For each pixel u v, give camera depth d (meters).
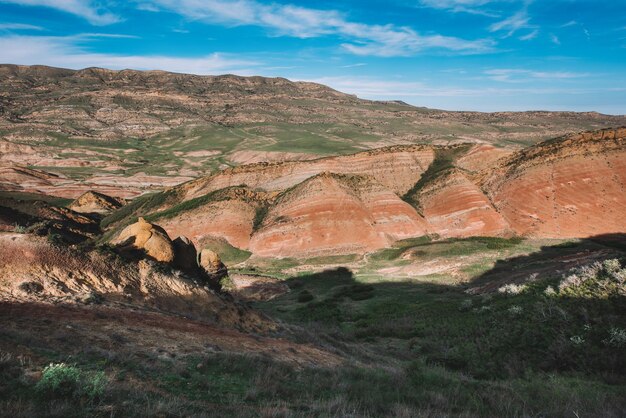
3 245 14.34
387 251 61.91
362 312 34.56
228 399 8.45
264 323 20.80
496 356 16.55
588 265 21.53
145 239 22.33
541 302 19.16
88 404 6.51
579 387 11.45
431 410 9.26
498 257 49.34
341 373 12.33
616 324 15.01
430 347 20.66
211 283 26.45
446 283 41.53
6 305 11.45
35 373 7.32
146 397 7.36
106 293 15.45
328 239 64.31
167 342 11.90
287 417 7.49
